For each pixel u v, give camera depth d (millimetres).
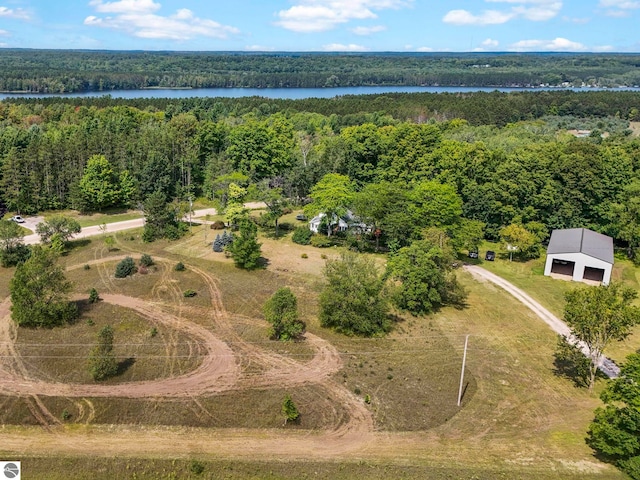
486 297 60875
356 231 77000
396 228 69812
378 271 63688
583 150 82688
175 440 36000
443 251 57750
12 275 61562
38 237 76312
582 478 33031
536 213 80688
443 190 72312
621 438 32594
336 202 73250
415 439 36688
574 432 37781
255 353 46594
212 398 40062
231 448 35375
